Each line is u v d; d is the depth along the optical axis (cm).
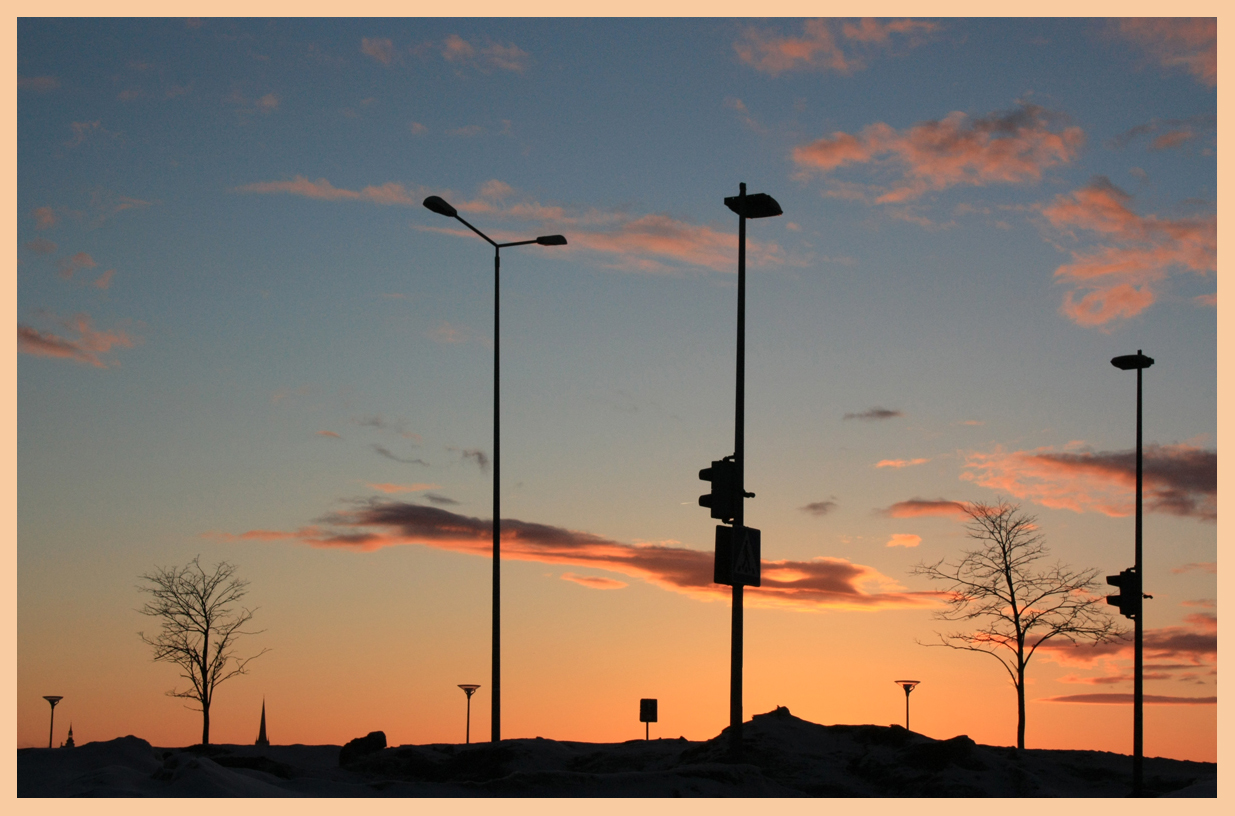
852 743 2502
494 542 2512
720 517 1792
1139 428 2503
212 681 3619
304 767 2558
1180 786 2323
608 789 1889
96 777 1789
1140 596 2377
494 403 2622
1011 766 2255
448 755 2595
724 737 2469
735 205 1933
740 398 1839
